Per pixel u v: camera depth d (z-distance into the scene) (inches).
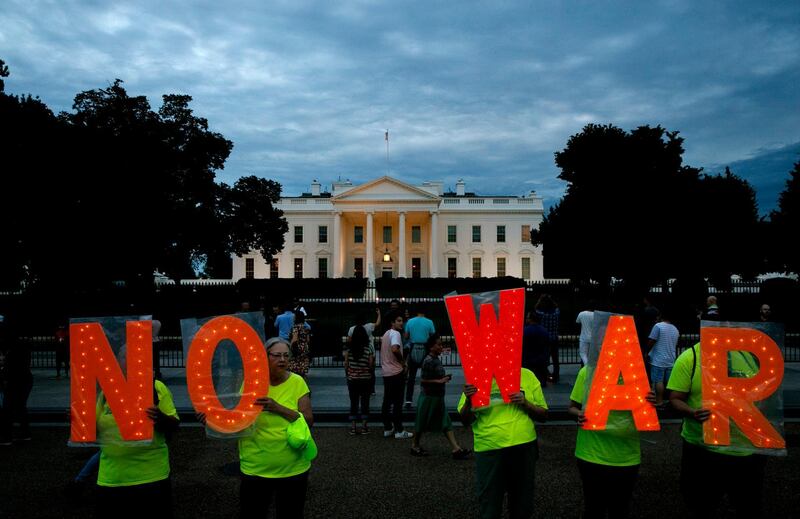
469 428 385.7
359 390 369.4
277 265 2610.7
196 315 1178.6
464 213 2645.2
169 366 697.6
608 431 172.6
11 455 317.4
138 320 167.3
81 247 1112.2
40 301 1122.7
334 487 258.8
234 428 165.3
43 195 1078.4
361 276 2586.1
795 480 261.3
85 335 165.0
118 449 165.3
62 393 515.5
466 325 178.1
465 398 178.4
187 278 2404.0
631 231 1539.1
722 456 177.9
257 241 1667.1
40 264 1127.0
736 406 175.2
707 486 181.3
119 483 164.9
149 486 166.7
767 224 1720.0
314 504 236.5
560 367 669.9
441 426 311.0
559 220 1802.4
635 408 172.1
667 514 222.1
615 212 1560.0
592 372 174.7
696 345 186.5
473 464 297.0
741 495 179.8
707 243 1533.0
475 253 2623.0
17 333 346.0
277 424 168.2
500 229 2640.3
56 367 671.8
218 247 1493.6
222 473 282.8
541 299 547.8
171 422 169.2
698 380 181.9
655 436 177.8
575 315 1162.6
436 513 226.2
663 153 1652.3
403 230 2449.6
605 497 174.6
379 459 307.0
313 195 2829.7
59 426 392.8
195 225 1384.1
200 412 165.8
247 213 1581.0
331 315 1151.6
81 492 245.4
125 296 1206.3
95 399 166.9
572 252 1729.8
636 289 1173.7
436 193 2687.0
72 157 1128.2
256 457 167.0
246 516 168.2
